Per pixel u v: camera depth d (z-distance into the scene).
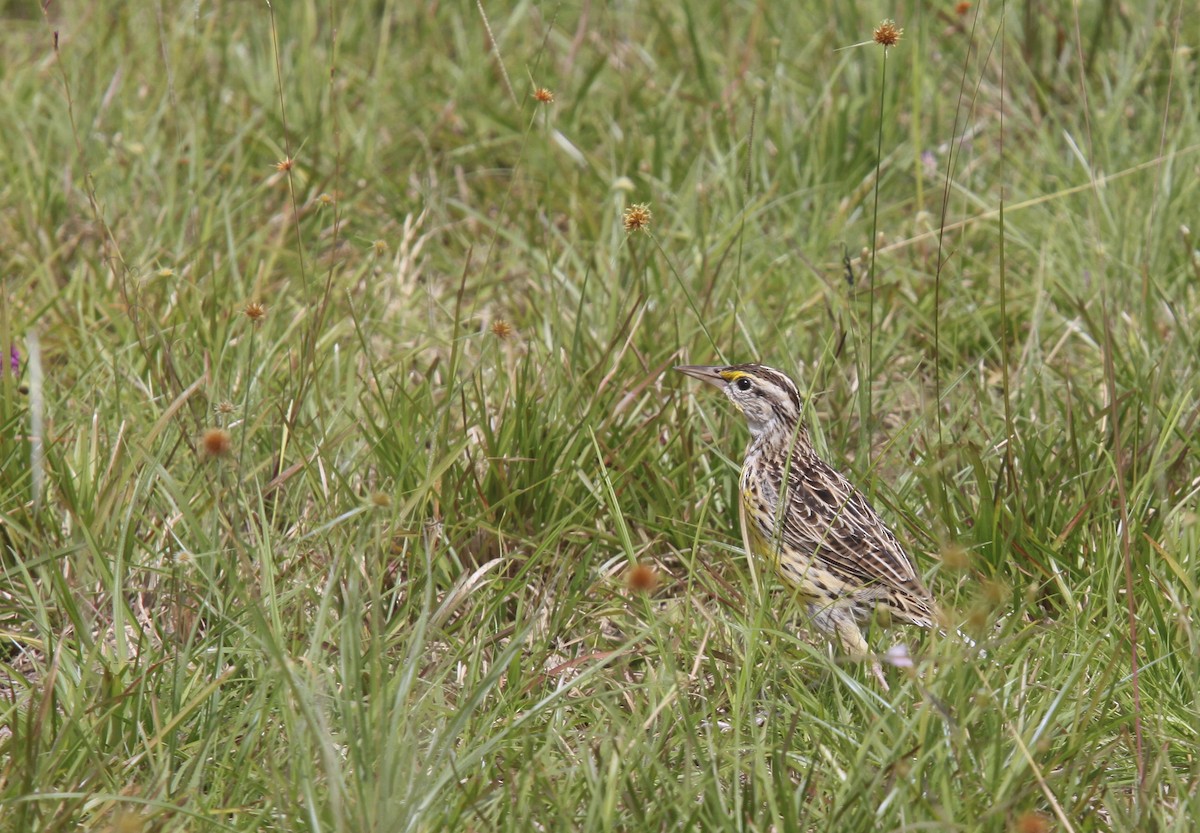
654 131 15.60
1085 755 8.05
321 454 10.30
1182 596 9.41
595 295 13.41
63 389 11.83
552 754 8.30
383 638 8.68
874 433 11.76
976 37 17.06
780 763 7.75
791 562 9.95
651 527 10.48
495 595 9.84
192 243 14.19
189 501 9.89
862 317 13.16
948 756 7.65
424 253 14.61
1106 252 13.70
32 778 7.52
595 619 9.75
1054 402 12.06
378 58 16.91
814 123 15.78
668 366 11.33
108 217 14.41
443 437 10.63
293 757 7.66
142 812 7.52
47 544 9.77
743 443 11.53
